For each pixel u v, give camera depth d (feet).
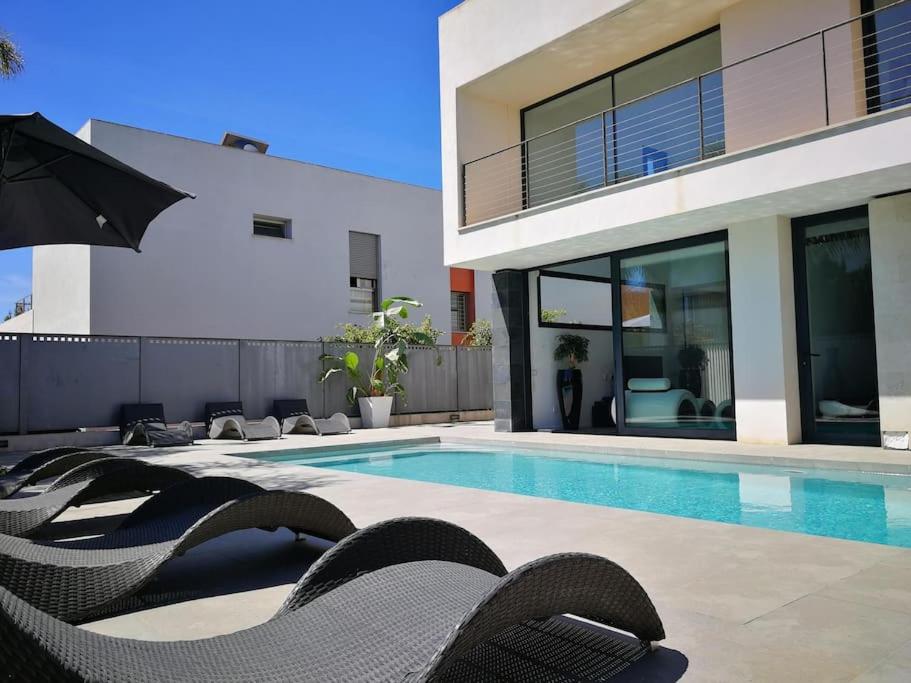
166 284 58.65
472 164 37.11
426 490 18.10
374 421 46.39
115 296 55.88
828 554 10.98
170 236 59.16
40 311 66.74
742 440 28.45
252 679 5.16
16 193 17.79
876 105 25.18
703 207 26.27
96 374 37.24
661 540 12.03
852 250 26.37
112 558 9.14
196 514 10.64
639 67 33.65
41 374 35.60
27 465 17.61
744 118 28.37
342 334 68.33
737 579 9.60
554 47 32.22
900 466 21.35
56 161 16.85
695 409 31.04
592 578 6.02
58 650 4.43
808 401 27.58
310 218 68.54
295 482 19.74
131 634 8.00
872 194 24.70
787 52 27.14
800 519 16.39
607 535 12.48
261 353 43.65
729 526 13.23
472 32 35.55
